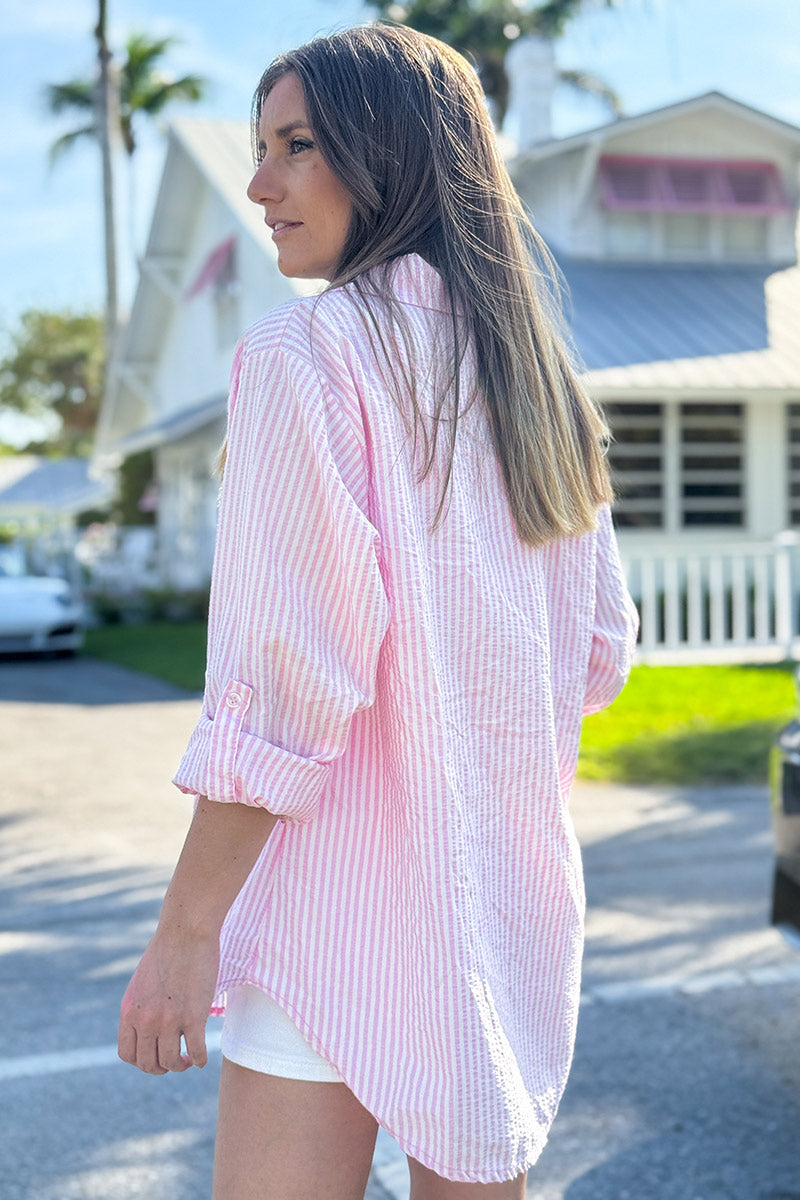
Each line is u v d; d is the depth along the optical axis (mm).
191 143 19828
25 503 36625
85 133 32625
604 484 1615
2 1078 3383
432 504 1357
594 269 16953
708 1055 3500
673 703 9977
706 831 6207
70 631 15312
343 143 1437
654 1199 2750
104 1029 3734
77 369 54688
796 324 16250
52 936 4672
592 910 4883
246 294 19047
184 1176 2877
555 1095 1444
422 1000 1321
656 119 16500
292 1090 1367
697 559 12797
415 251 1458
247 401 1344
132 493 28203
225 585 1334
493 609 1386
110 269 28297
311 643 1278
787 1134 3045
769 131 17281
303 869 1366
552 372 1527
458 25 26516
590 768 7645
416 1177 1479
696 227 17562
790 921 3342
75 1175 2871
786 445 16531
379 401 1329
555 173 17438
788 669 11945
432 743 1312
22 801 7109
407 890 1334
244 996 1404
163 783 7594
